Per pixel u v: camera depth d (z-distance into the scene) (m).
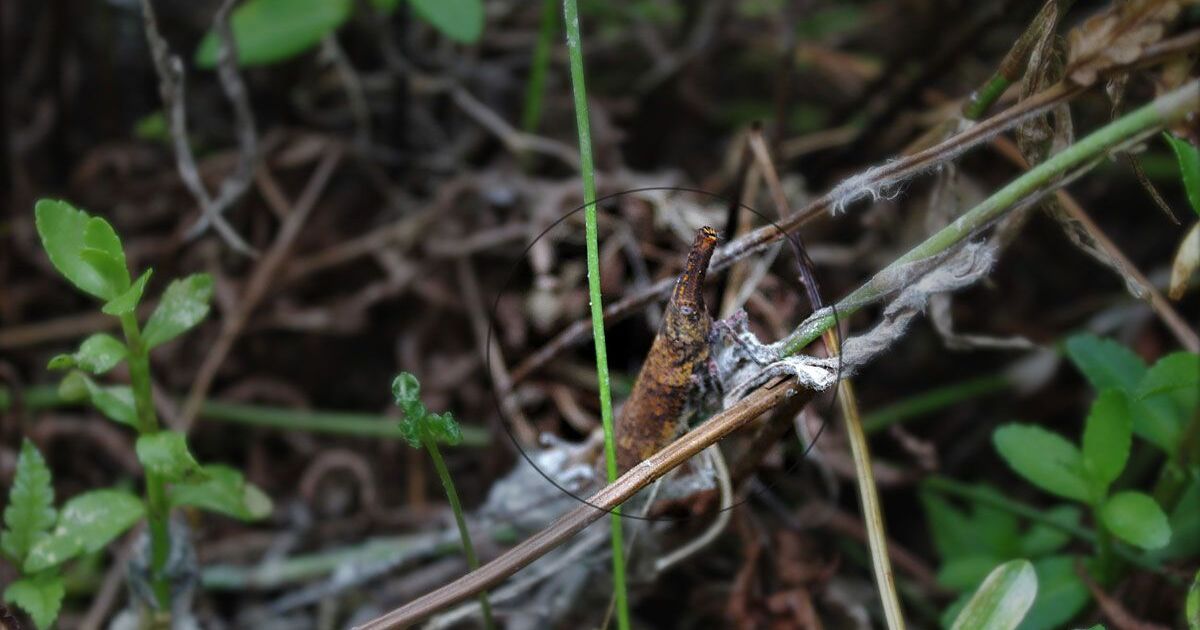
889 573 0.44
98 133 0.64
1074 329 0.59
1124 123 0.41
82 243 0.43
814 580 0.50
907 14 0.64
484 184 0.60
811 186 0.58
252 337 0.59
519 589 0.48
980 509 0.51
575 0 0.43
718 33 0.64
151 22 0.50
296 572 0.53
